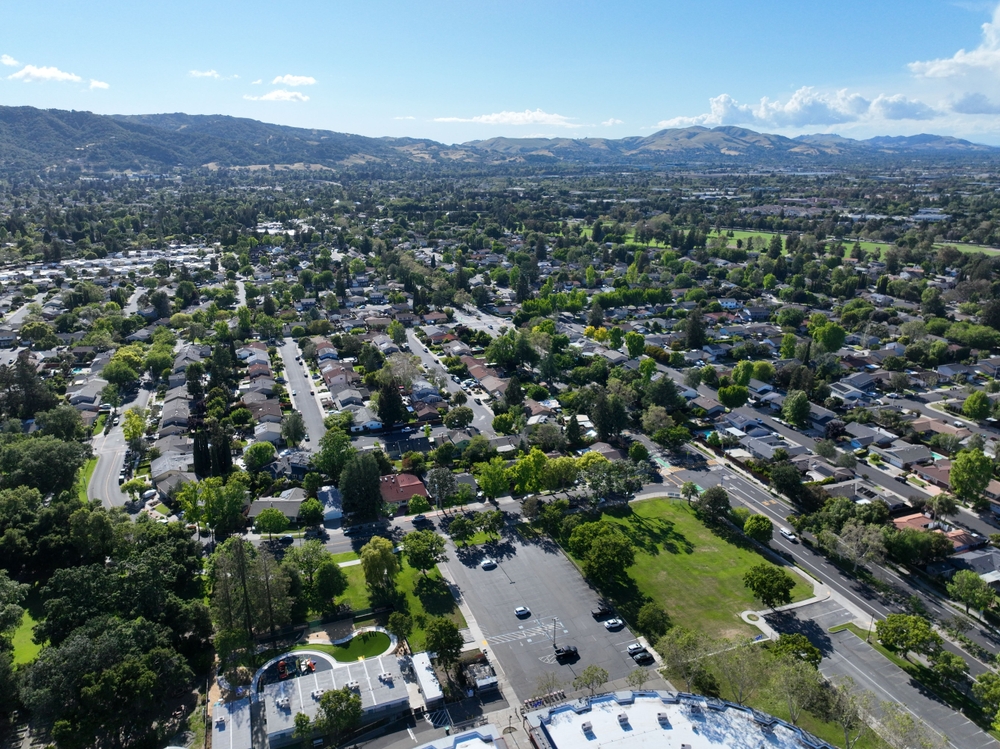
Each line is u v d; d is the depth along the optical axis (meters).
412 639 91.94
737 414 166.38
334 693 75.75
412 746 75.38
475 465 137.00
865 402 176.00
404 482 130.00
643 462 138.88
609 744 67.56
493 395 179.25
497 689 83.94
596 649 91.19
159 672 76.81
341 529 119.12
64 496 117.00
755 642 88.50
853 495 128.12
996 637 94.75
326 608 96.81
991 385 177.50
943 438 147.62
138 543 103.31
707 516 124.69
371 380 183.12
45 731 75.56
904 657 90.38
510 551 113.62
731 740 68.06
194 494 117.19
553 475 126.06
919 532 109.88
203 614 89.00
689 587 104.69
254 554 97.38
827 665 88.25
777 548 115.19
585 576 105.31
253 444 139.00
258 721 78.81
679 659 82.44
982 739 77.19
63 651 74.75
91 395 172.25
